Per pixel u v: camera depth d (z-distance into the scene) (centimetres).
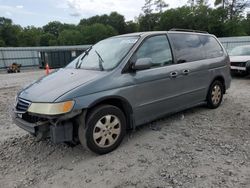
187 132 482
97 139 392
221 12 6706
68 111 358
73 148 428
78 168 367
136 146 428
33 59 3662
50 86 396
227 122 534
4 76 2006
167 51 499
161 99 477
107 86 397
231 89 888
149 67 443
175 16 7269
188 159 381
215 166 359
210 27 6625
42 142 455
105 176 344
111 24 9900
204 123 529
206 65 573
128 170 356
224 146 420
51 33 10881
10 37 9069
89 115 384
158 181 329
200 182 324
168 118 559
